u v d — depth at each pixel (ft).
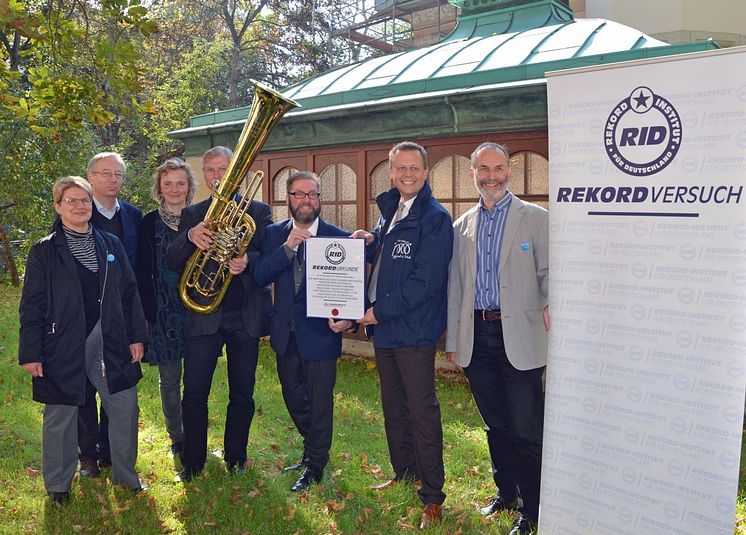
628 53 21.61
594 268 10.43
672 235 9.75
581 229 10.52
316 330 14.40
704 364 9.56
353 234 14.25
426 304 13.03
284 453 16.83
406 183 13.00
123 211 15.34
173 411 15.94
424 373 13.09
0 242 56.95
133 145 81.82
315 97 27.96
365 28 98.48
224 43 98.12
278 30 113.50
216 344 14.61
